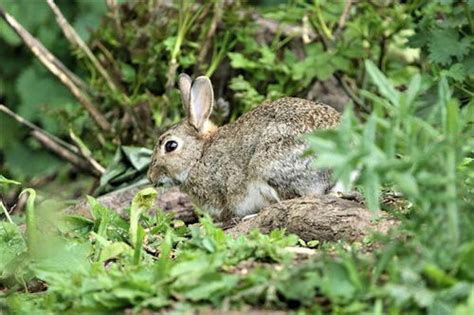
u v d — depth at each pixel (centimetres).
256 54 1554
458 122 763
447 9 1376
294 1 1587
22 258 943
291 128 1163
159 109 1494
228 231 1077
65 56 1853
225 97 1568
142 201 993
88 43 1622
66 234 1034
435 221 736
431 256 726
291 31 1570
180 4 1515
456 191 760
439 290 711
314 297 742
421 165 736
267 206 1150
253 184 1196
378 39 1512
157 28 1520
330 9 1538
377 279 749
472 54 1316
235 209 1241
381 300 718
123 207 1330
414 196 731
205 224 934
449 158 732
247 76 1560
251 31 1532
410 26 1492
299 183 1157
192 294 756
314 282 736
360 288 723
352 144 834
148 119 1515
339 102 1558
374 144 742
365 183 730
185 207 1316
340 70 1526
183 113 1518
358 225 984
